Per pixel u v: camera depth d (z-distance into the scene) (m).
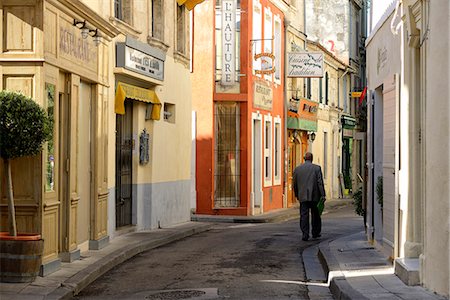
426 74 9.91
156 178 19.53
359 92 46.47
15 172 11.08
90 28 13.64
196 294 10.58
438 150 9.21
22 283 10.63
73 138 12.97
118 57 16.23
